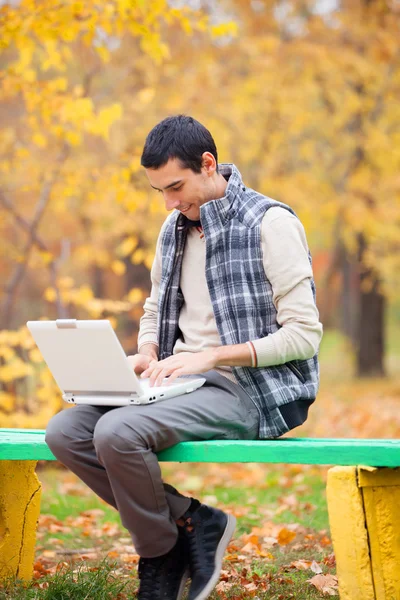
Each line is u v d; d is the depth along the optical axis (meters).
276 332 2.90
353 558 2.73
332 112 12.37
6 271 16.75
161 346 3.23
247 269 2.98
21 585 3.21
